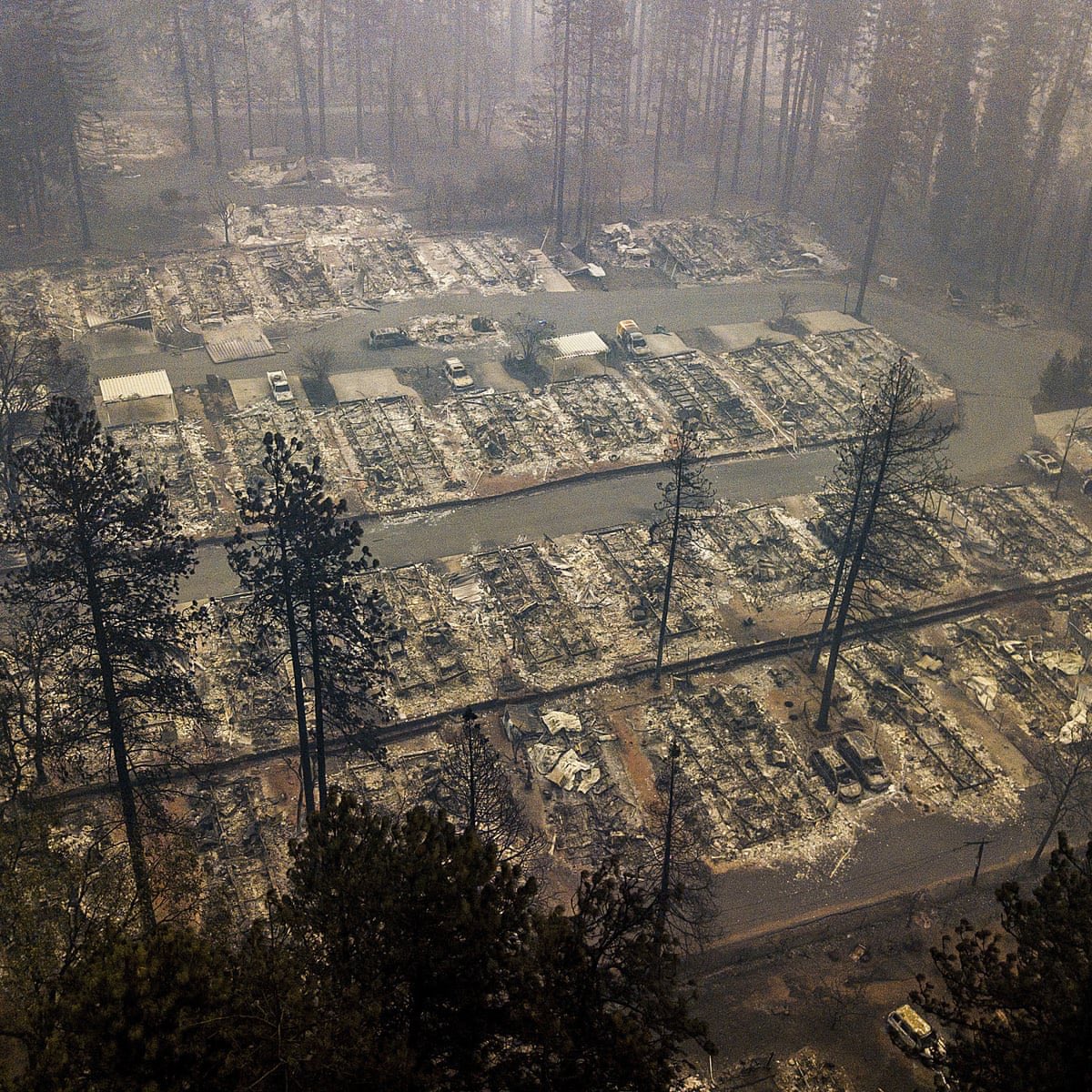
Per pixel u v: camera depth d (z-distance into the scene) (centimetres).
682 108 12288
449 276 9769
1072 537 6781
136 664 4081
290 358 8331
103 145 11975
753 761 5181
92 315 8775
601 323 9094
